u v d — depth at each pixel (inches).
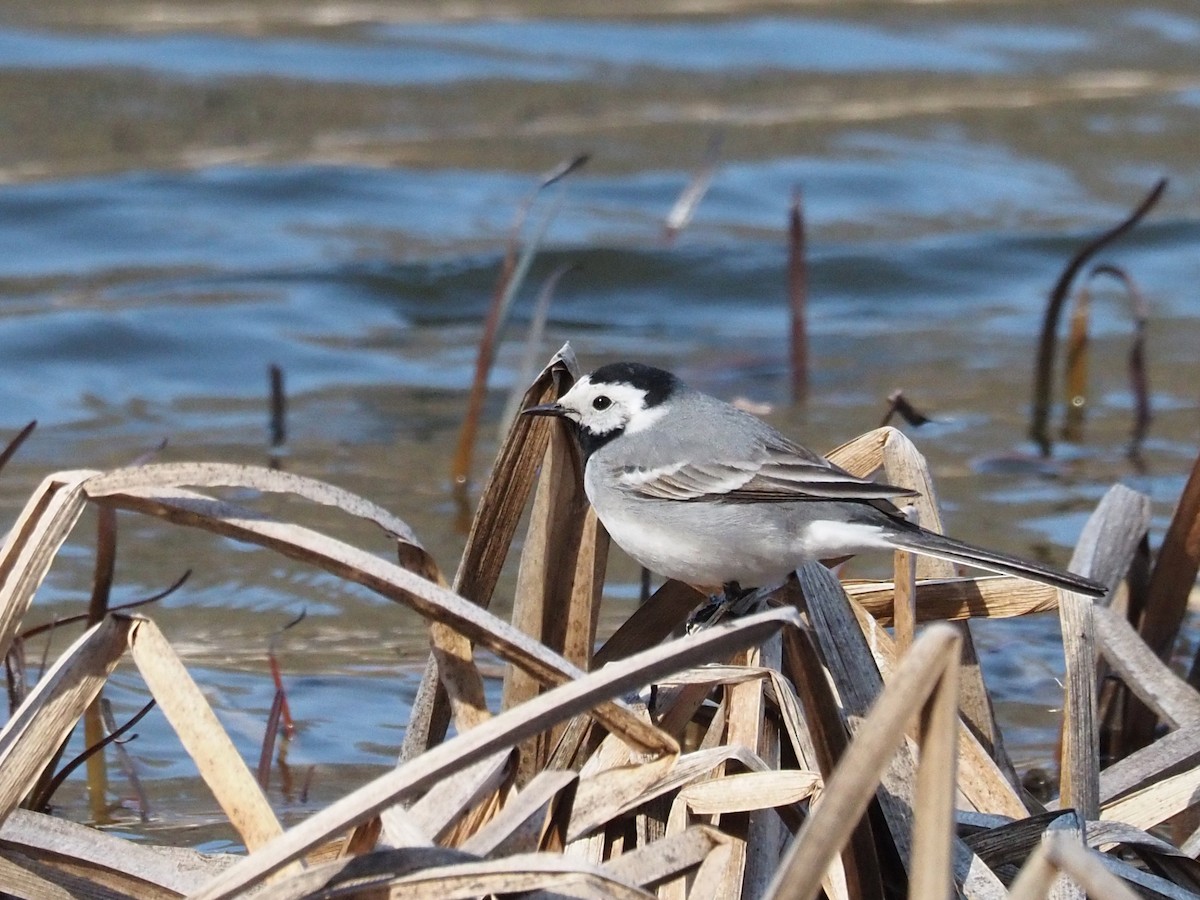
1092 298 812.6
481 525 324.5
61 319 711.7
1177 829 341.7
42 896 262.7
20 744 264.5
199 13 991.0
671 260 803.4
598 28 1009.5
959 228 848.9
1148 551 417.1
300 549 267.3
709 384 698.2
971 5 1055.0
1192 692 355.3
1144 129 918.4
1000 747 339.3
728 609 374.3
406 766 236.5
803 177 877.2
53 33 941.2
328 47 953.5
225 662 450.3
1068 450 635.5
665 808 288.5
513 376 711.1
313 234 810.8
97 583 345.7
